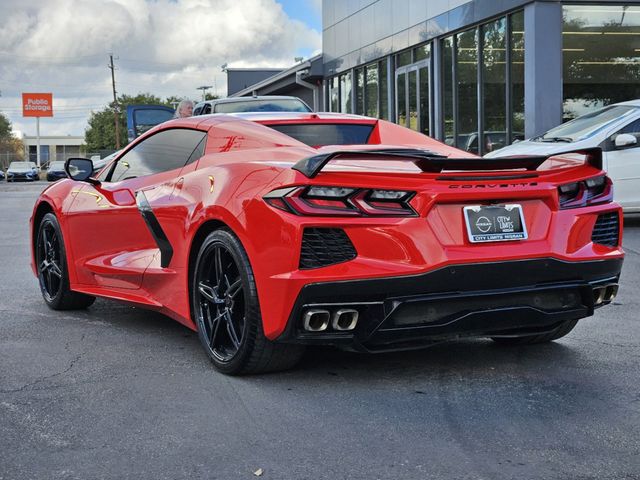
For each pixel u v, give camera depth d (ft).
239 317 12.05
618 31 44.04
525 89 43.91
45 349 14.05
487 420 10.12
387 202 10.84
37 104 344.08
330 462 8.80
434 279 10.71
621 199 30.76
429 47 57.72
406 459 8.86
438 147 14.19
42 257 18.20
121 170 16.24
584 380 11.83
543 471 8.51
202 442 9.45
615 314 16.47
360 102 74.54
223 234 11.89
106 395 11.29
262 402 10.93
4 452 9.18
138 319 16.63
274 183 11.07
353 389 11.48
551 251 11.37
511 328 11.62
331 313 10.82
